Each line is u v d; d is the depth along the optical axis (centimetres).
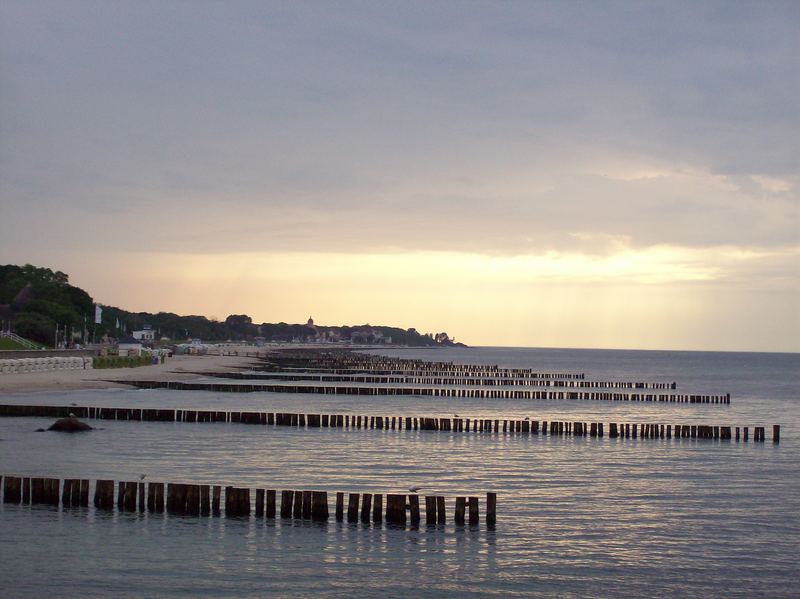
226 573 3017
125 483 3691
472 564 3188
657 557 3350
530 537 3547
